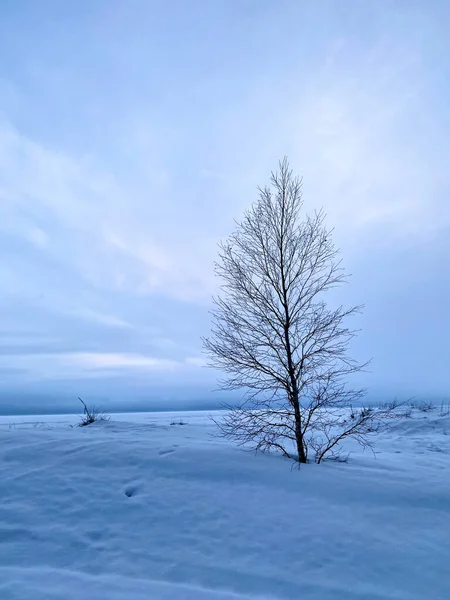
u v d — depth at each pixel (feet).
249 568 14.90
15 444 26.05
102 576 14.11
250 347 26.27
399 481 21.86
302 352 26.16
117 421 47.67
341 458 27.53
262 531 17.10
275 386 25.82
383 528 17.58
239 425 25.38
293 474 22.02
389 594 13.74
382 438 43.75
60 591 12.82
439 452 35.76
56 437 28.22
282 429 25.89
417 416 57.98
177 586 13.67
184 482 20.97
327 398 25.04
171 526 17.33
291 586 14.06
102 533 16.74
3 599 12.09
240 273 27.35
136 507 18.63
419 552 16.05
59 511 18.12
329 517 18.16
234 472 22.04
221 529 17.17
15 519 17.35
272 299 26.68
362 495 20.13
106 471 21.99
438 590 13.98
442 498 20.20
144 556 15.42
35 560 14.96
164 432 36.40
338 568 14.99
